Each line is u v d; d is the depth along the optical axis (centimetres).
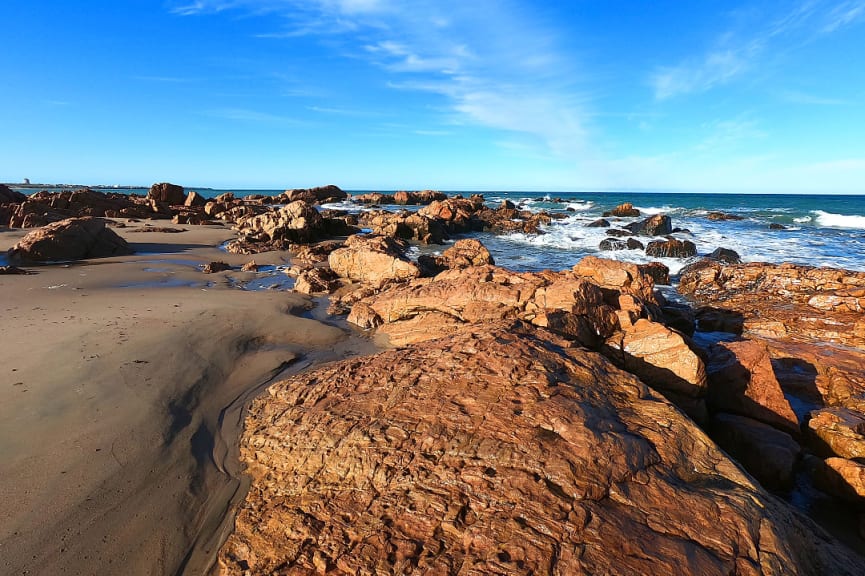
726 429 657
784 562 337
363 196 6788
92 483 448
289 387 652
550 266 2009
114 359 719
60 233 1831
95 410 571
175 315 1002
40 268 1602
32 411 555
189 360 758
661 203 7225
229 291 1358
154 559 385
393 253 1691
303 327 1005
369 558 359
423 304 1016
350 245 1780
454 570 334
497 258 2236
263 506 445
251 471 506
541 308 860
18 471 452
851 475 532
